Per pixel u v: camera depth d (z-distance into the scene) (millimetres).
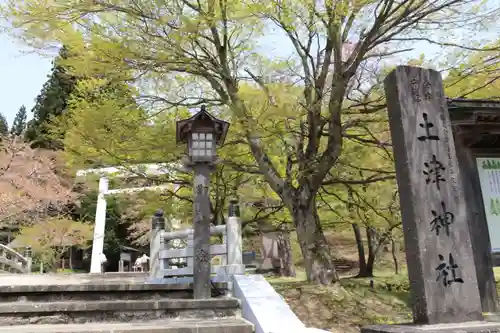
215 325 5277
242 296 6336
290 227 16234
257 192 14078
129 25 7984
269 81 7781
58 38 8156
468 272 3959
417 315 3865
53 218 21078
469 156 5109
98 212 22094
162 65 8484
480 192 4984
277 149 9633
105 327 5203
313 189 9180
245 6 8016
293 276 19719
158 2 7379
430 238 3973
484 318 3975
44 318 5656
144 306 5953
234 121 8391
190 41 8164
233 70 9047
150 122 9938
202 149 7246
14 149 21062
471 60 8180
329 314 7543
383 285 10648
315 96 8656
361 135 9781
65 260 29484
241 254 7758
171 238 8922
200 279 6723
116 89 9430
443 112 4434
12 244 21797
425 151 4234
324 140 11250
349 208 12336
